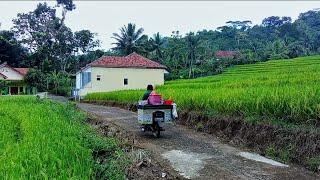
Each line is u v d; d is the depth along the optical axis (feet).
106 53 240.53
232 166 30.09
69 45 237.25
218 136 43.24
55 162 20.80
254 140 37.52
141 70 144.05
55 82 201.98
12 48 233.76
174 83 116.06
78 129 36.91
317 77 73.46
